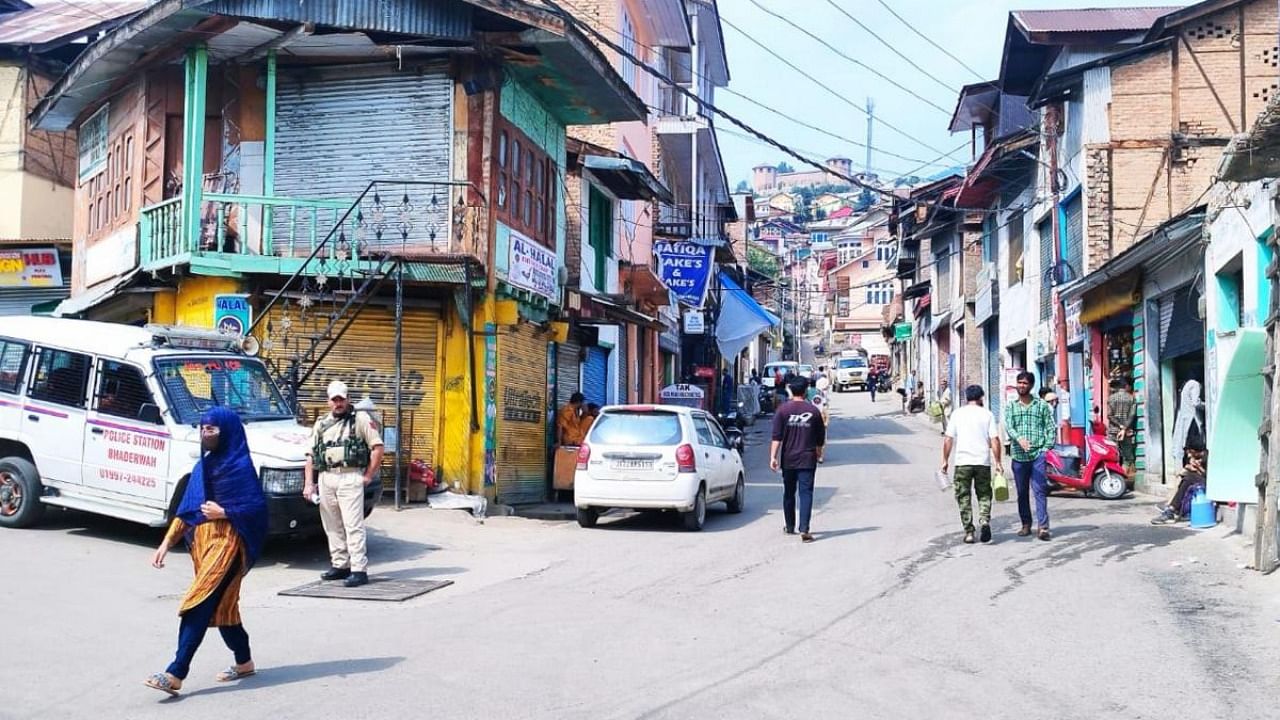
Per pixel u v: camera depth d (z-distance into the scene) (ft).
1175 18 66.39
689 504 47.19
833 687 22.27
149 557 37.32
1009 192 92.32
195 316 52.03
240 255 51.11
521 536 45.52
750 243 242.78
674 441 47.98
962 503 42.19
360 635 27.32
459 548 42.16
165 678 21.30
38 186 77.61
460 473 53.21
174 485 38.22
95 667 23.84
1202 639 26.00
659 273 96.48
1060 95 72.84
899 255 157.07
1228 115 66.69
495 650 25.49
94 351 41.04
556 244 66.64
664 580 35.27
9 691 21.86
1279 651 24.77
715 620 28.91
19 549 36.96
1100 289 65.10
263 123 55.62
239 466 22.84
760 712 20.53
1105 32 70.44
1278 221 35.01
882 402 178.19
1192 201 66.69
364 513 37.42
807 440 44.09
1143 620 28.19
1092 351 69.10
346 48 53.16
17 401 41.98
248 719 20.13
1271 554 33.99
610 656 24.93
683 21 106.63
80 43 78.79
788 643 26.20
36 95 77.71
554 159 66.39
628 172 77.36
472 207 53.57
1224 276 46.11
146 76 56.95
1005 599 31.27
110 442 39.78
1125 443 61.93
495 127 55.06
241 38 51.70
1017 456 43.57
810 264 318.65
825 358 281.54
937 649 25.50
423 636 27.09
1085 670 23.48
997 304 98.99
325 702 21.18
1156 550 39.22
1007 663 24.16
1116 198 67.46
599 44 88.22
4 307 76.89
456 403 53.57
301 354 52.70
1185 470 47.73
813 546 42.09
